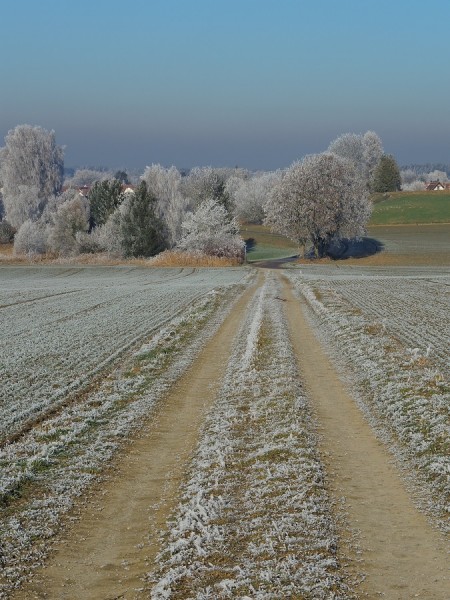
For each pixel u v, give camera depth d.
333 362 24.94
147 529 10.55
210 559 9.29
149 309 43.88
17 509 11.32
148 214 114.88
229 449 14.34
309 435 15.35
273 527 10.26
